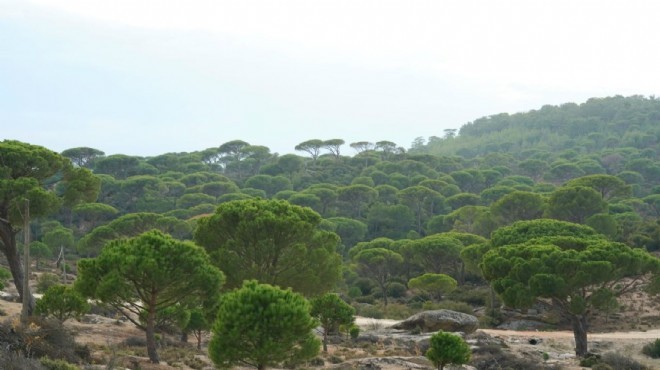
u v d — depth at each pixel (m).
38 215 34.91
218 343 19.48
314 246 37.50
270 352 19.03
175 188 124.12
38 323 24.03
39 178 37.59
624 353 41.91
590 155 181.75
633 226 83.75
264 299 19.53
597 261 38.62
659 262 41.72
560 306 40.91
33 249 77.38
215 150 168.50
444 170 168.25
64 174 39.34
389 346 40.31
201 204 105.94
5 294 47.41
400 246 77.19
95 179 40.62
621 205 95.25
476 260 59.78
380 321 56.09
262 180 133.75
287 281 35.94
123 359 25.72
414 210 121.12
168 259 25.11
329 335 43.88
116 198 120.81
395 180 135.75
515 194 82.81
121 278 24.36
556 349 43.69
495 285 41.53
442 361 27.47
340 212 120.06
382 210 112.19
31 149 37.41
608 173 167.00
